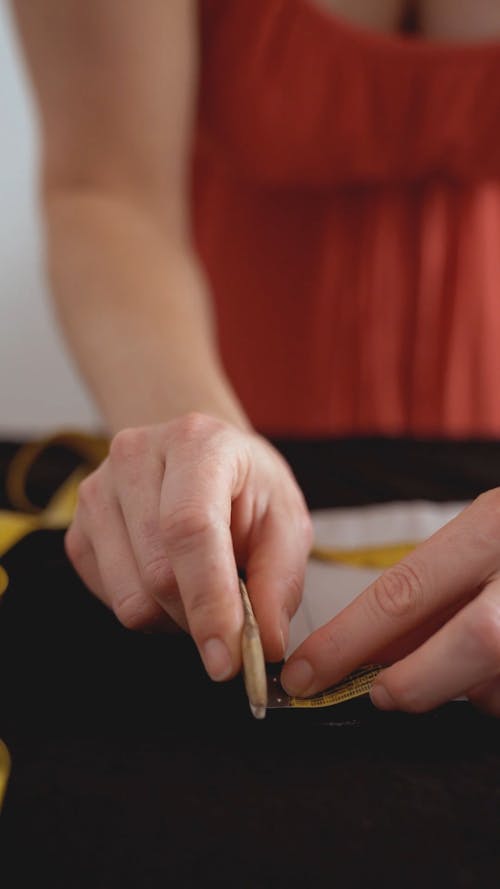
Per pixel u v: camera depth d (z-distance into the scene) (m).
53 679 0.51
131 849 0.42
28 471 0.74
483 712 0.48
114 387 0.63
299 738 0.47
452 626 0.46
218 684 0.50
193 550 0.47
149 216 0.79
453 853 0.42
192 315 0.69
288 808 0.43
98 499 0.53
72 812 0.43
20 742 0.47
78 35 0.76
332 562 0.59
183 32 0.80
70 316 0.69
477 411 1.03
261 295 1.04
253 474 0.52
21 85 2.02
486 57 0.88
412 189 0.99
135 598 0.51
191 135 0.94
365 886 0.41
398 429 1.04
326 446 0.78
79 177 0.80
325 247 1.01
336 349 1.03
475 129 0.92
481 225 0.99
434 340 1.01
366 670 0.50
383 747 0.47
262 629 0.49
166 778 0.45
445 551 0.48
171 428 0.52
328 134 0.93
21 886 0.40
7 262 2.16
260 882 0.41
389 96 0.91
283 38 0.88
